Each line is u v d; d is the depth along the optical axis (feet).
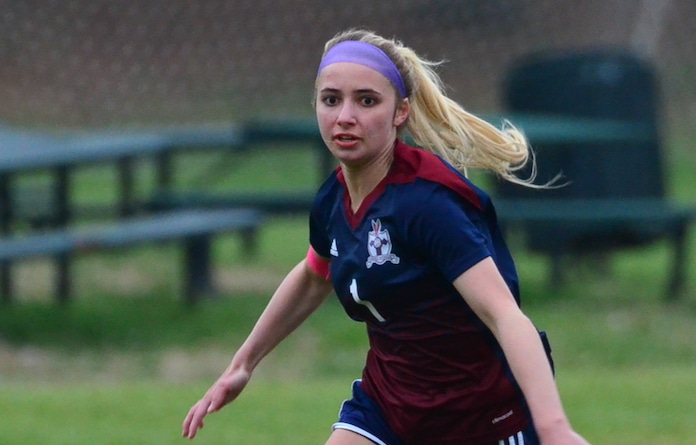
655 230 133.59
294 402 83.71
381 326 40.57
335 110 38.58
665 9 212.23
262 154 203.51
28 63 181.47
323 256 43.06
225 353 112.78
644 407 81.66
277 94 193.26
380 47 39.37
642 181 141.49
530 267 148.87
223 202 144.66
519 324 35.35
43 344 114.01
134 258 153.69
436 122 41.37
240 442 70.23
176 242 128.36
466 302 38.27
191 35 190.80
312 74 195.42
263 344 44.39
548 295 133.28
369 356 42.88
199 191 156.35
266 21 195.11
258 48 194.39
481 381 39.93
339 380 103.14
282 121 150.92
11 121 180.04
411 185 38.29
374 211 38.81
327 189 41.22
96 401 82.74
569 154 139.95
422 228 37.65
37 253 114.01
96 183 200.03
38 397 84.17
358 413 42.22
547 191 140.26
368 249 38.93
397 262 38.55
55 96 182.91
